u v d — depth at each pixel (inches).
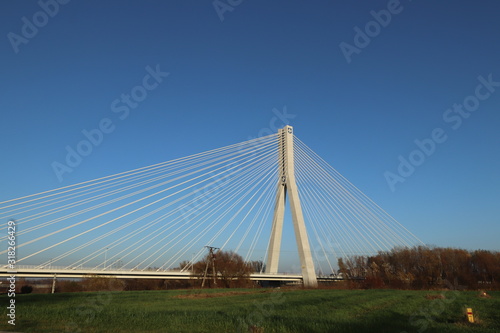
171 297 1967.3
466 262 3553.2
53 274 2600.9
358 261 3818.9
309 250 3289.9
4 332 786.8
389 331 877.2
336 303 1593.3
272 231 3516.2
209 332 834.2
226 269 3681.1
